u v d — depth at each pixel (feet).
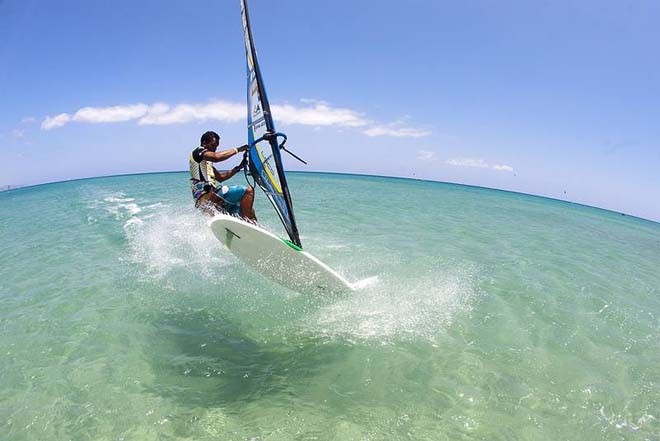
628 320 19.83
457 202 85.66
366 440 10.55
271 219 42.32
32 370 13.53
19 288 21.40
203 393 12.44
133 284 21.77
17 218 49.57
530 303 21.02
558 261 31.94
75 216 48.01
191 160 19.10
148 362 14.11
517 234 44.86
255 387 12.79
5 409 11.59
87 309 18.45
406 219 48.57
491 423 11.40
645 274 31.27
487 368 14.26
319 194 78.23
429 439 10.68
